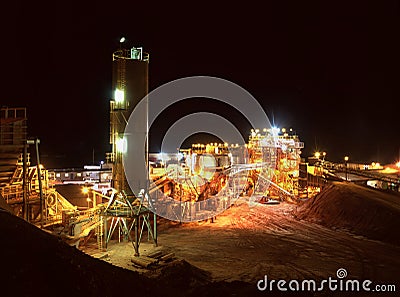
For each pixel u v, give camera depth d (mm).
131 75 29281
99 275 13516
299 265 27438
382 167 75312
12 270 11164
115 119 29422
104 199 41969
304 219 44531
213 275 25219
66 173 60938
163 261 25750
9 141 28266
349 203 41688
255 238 35625
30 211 30719
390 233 34469
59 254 13023
